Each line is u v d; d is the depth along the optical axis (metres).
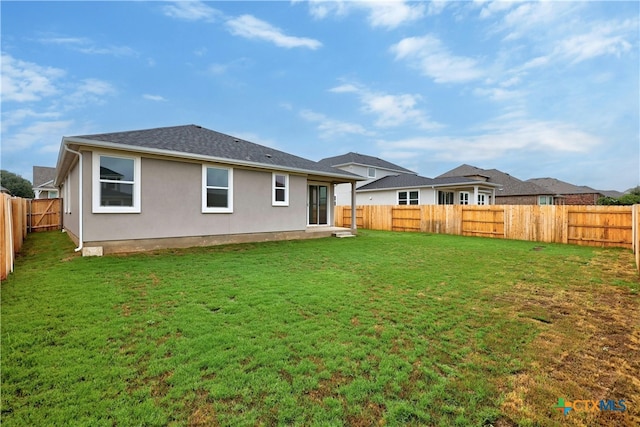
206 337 3.36
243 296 4.79
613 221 11.25
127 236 8.37
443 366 2.92
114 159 8.16
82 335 3.37
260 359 2.94
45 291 4.89
